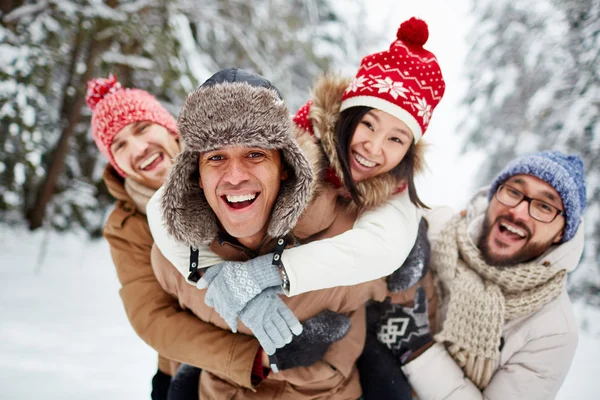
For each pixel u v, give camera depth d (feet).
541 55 20.71
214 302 4.15
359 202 4.73
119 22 15.52
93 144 22.34
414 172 5.28
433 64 5.16
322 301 4.62
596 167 17.52
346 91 5.17
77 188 21.99
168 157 6.84
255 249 4.43
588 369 12.17
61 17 15.08
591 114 17.66
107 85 6.98
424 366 5.20
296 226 4.51
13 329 12.07
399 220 4.75
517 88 22.84
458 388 5.13
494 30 24.79
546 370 5.13
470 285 5.36
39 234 21.50
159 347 5.00
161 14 17.94
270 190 3.95
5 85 14.73
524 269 5.24
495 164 23.47
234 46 21.16
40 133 16.78
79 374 9.31
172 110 19.90
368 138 4.87
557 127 19.06
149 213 4.96
